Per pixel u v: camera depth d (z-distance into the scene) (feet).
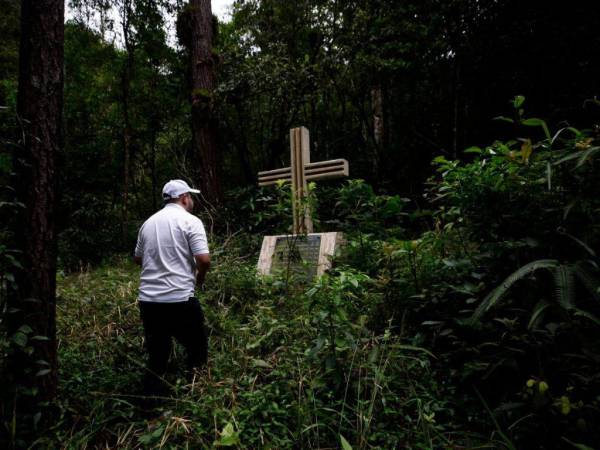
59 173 7.07
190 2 25.95
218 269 13.50
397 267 9.68
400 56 26.30
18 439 6.09
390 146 31.07
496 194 7.21
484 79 22.67
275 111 29.37
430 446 5.72
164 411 6.89
